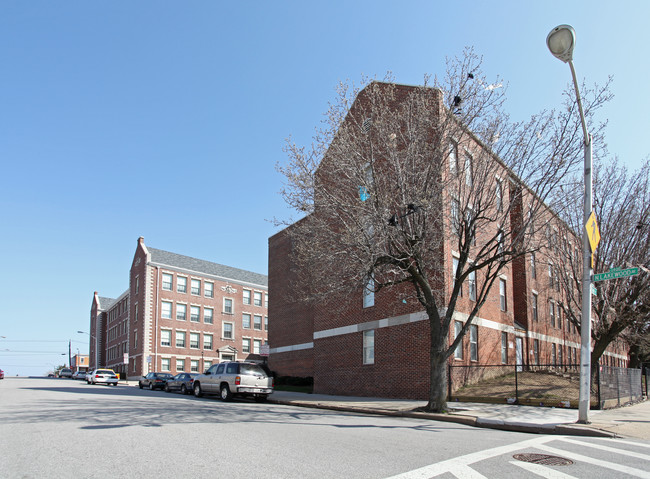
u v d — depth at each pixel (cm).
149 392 3039
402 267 1648
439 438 1054
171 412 1513
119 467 716
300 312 3619
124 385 4466
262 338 6116
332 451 848
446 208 1733
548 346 3206
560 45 1139
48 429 1110
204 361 5434
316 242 1686
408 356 2172
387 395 2244
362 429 1191
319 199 1667
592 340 2383
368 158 1681
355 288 1650
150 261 5184
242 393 2178
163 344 5122
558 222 2191
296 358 3581
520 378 2356
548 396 1831
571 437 1110
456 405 1792
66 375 7488
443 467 727
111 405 1781
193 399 2284
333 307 2655
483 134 1611
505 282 2741
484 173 1642
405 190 1570
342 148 1650
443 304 2080
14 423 1227
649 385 3228
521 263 3011
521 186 1594
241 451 838
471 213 1652
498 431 1234
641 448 949
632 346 3144
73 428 1126
